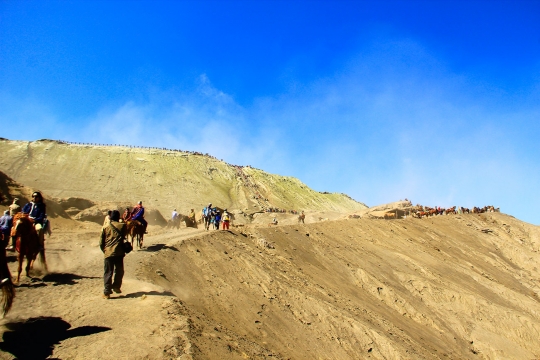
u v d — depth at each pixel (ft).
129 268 43.98
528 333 97.60
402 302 94.53
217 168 422.00
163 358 21.77
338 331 58.95
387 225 151.53
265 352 33.04
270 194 412.98
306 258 96.32
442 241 153.99
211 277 55.26
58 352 21.30
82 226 86.43
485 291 118.11
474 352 88.84
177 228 101.09
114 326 25.31
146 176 352.08
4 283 23.30
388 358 59.36
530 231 182.09
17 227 33.99
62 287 33.73
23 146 342.03
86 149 365.81
